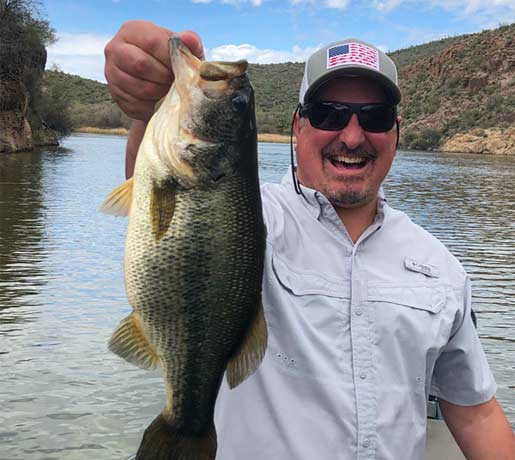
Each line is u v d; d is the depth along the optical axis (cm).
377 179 74
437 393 78
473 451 77
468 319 77
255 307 63
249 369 61
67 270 281
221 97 60
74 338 197
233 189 61
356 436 67
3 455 134
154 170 59
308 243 73
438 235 421
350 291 71
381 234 75
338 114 72
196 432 61
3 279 261
